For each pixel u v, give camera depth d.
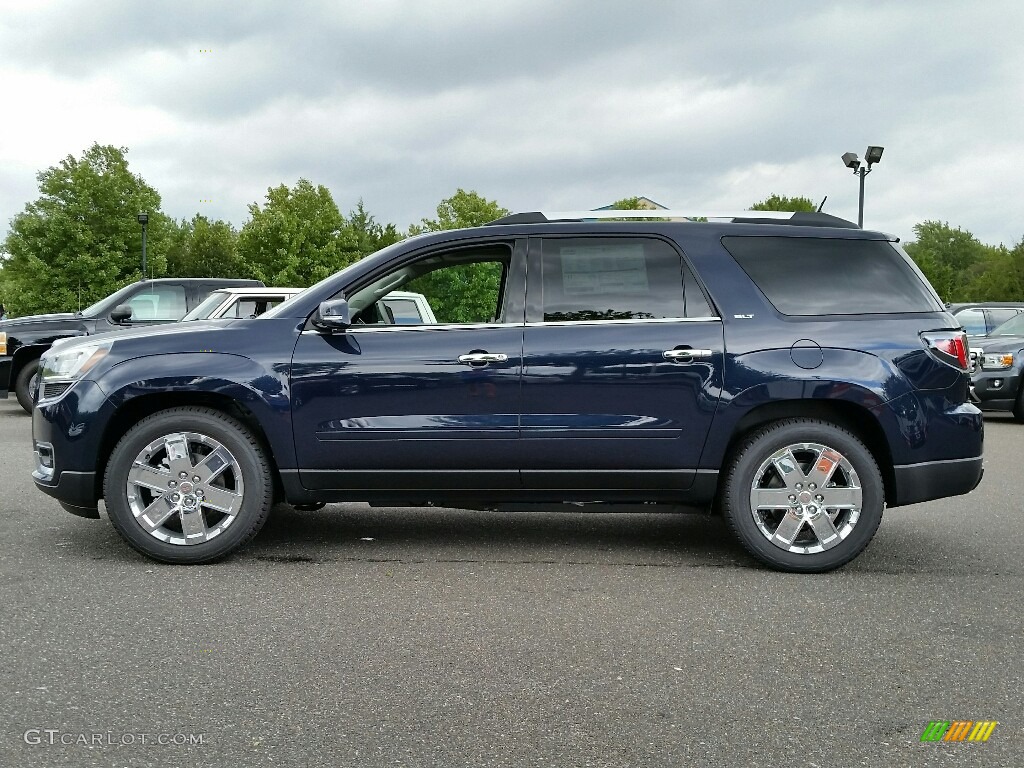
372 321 5.26
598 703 3.21
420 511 6.82
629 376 5.07
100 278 48.12
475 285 5.25
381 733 2.95
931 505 7.30
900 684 3.42
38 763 2.72
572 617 4.22
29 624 4.02
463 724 3.03
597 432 5.08
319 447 5.13
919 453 5.08
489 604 4.41
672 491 5.17
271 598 4.48
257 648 3.75
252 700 3.21
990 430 13.58
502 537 5.95
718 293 5.16
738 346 5.08
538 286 5.22
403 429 5.10
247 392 5.07
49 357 5.42
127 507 5.07
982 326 17.88
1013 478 8.73
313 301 5.27
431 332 5.17
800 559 5.07
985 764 2.79
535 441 5.10
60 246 48.59
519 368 5.08
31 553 5.34
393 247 5.37
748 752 2.85
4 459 9.34
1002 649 3.82
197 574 4.91
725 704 3.21
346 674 3.47
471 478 5.16
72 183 48.66
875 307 5.20
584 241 5.28
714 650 3.78
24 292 47.97
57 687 3.30
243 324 5.26
